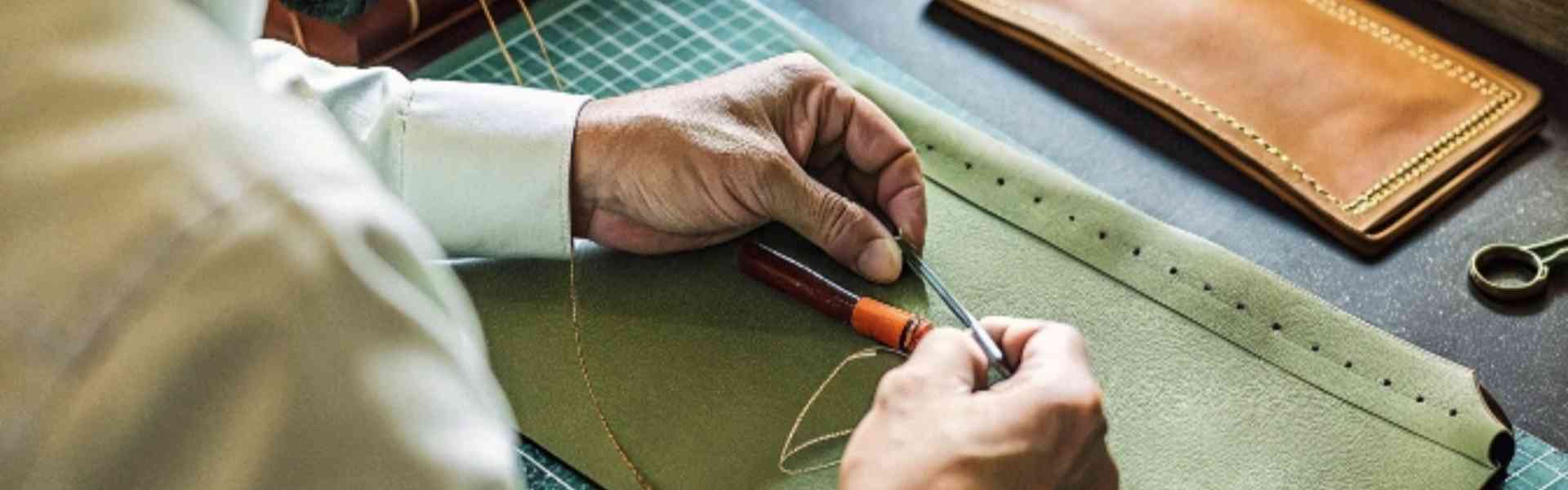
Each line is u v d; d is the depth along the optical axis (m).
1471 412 1.06
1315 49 1.33
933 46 1.39
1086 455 0.95
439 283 0.62
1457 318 1.17
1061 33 1.36
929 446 0.91
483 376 0.62
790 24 1.41
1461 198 1.25
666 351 1.14
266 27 1.40
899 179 1.20
